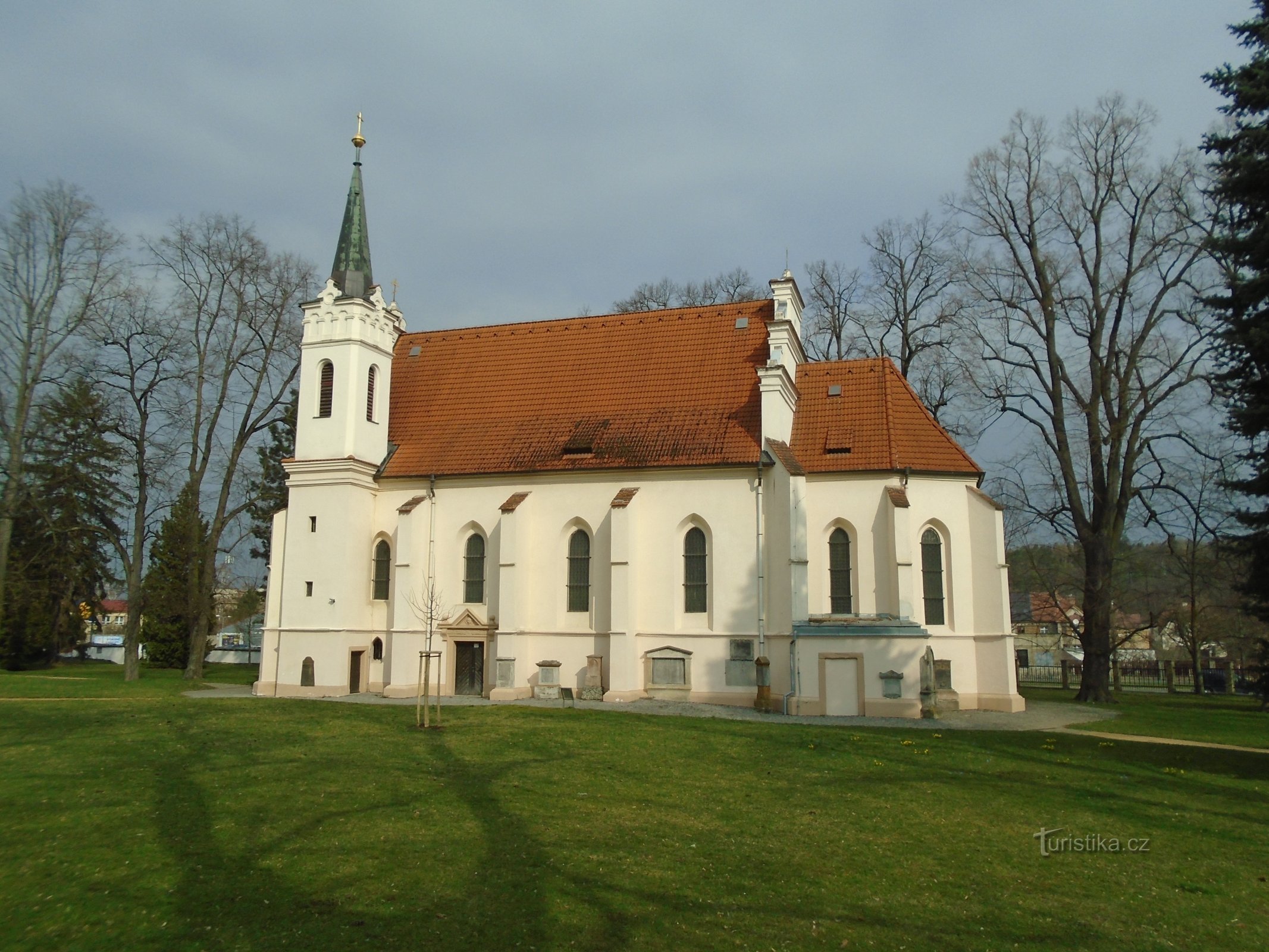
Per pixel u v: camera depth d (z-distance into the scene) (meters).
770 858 14.10
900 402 39.75
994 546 36.50
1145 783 20.41
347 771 19.69
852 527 37.22
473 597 40.16
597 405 41.66
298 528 41.06
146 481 50.31
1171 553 47.84
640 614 37.53
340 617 39.84
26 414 44.97
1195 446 42.38
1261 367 22.38
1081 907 12.34
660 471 38.19
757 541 36.75
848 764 22.05
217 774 19.22
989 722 32.22
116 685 45.00
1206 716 35.88
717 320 43.53
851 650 33.91
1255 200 22.27
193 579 50.41
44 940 10.59
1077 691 52.31
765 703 34.88
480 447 41.50
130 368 50.16
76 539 60.34
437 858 13.62
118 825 15.14
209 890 12.20
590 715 30.14
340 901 11.86
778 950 10.60
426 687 27.19
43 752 21.83
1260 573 23.12
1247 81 22.22
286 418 57.72
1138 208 43.12
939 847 15.02
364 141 44.56
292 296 51.16
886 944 10.88
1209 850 15.22
